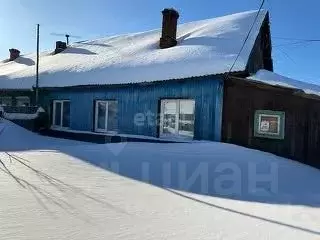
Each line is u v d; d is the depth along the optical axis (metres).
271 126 12.14
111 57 18.64
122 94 15.20
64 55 23.27
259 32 16.64
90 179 7.19
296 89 11.82
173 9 17.77
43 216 4.85
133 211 5.39
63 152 9.84
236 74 12.23
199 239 4.50
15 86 19.78
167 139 13.43
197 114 12.82
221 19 18.95
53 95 18.19
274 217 5.68
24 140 14.91
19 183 6.42
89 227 4.60
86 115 16.61
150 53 17.27
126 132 14.98
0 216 4.73
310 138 12.57
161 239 4.41
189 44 16.77
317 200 7.02
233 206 6.20
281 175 8.80
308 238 4.82
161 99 14.02
